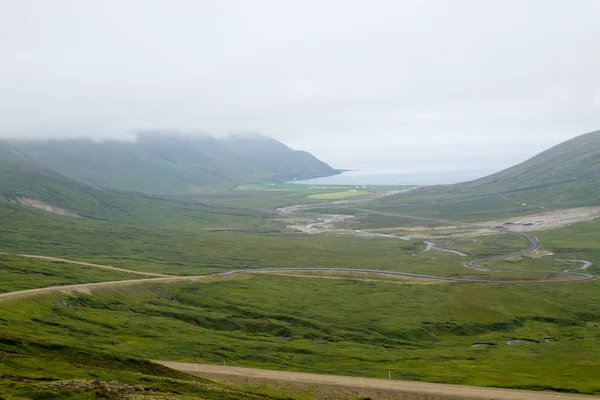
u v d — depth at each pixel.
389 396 116.81
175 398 91.06
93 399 85.25
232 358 151.00
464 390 122.94
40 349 112.56
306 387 121.19
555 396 121.06
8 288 196.25
